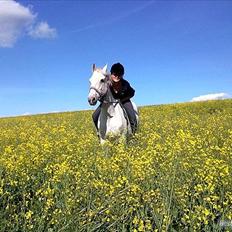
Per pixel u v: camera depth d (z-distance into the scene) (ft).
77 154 24.21
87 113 102.12
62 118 86.33
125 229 15.10
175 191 16.76
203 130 39.81
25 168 20.85
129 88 30.99
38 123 74.64
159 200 16.10
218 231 14.84
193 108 102.53
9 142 36.17
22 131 45.88
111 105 29.50
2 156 21.84
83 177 18.03
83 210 15.17
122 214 15.26
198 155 20.89
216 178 17.21
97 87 28.48
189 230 14.96
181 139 22.16
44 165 22.39
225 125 46.03
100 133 30.58
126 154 21.45
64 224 14.78
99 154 24.56
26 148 24.59
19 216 16.01
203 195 16.11
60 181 18.12
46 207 15.28
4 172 20.33
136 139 30.30
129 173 18.53
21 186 18.56
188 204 16.24
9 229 15.11
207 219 14.79
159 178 18.48
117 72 29.58
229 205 15.51
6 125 77.46
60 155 24.49
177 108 104.47
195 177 18.12
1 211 15.72
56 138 35.65
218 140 33.76
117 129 29.43
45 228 15.40
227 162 21.07
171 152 20.47
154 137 28.66
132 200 15.72
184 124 46.34
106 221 15.51
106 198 16.19
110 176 18.24
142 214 15.33
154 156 21.09
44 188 18.47
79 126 57.16
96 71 29.14
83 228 14.60
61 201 16.57
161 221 14.76
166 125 44.96
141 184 17.93
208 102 113.29
